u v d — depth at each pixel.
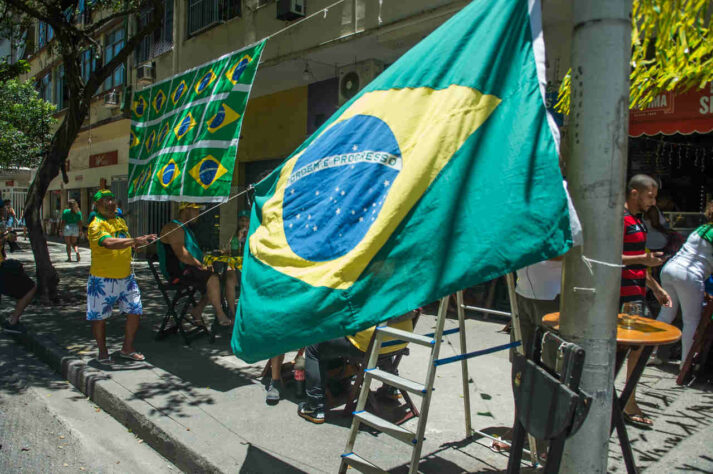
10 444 4.15
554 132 2.19
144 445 4.21
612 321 2.12
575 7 2.11
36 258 8.98
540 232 2.08
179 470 3.81
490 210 2.23
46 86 23.80
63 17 9.16
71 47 9.16
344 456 3.16
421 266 2.39
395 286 2.45
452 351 5.97
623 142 2.06
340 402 4.51
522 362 2.29
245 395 4.76
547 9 6.45
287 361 5.72
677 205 7.12
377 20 7.99
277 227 3.21
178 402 4.58
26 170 27.06
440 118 2.52
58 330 7.17
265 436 3.91
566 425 1.92
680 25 2.45
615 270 2.10
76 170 22.52
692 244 4.96
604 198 2.06
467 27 2.65
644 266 4.32
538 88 2.27
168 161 5.53
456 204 2.34
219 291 6.53
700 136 7.01
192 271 6.40
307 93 11.30
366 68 9.52
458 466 3.46
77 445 4.16
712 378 4.93
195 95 5.51
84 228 21.83
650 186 4.07
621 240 2.11
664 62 2.56
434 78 2.68
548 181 2.12
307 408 4.25
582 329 2.13
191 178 5.14
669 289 5.14
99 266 5.52
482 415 4.26
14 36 11.17
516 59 2.39
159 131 5.94
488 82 2.44
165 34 13.92
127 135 18.02
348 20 8.48
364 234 2.64
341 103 10.05
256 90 11.96
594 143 2.06
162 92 6.11
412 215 2.48
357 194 2.78
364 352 4.04
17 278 7.18
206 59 11.90
